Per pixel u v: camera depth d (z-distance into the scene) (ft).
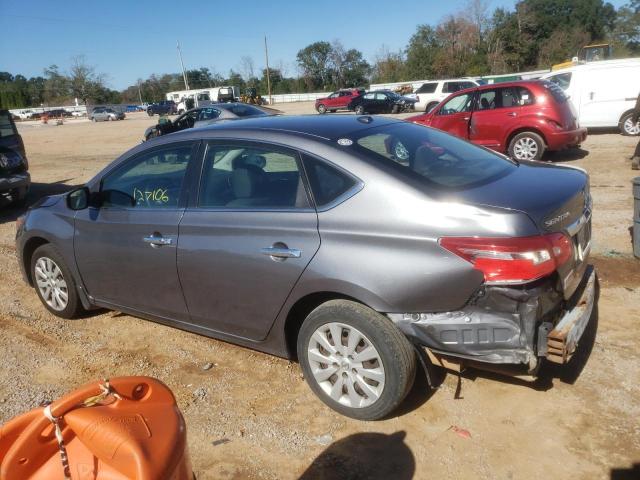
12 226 29.17
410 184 10.11
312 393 11.83
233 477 9.58
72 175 47.60
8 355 14.32
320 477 9.41
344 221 10.31
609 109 46.80
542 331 9.38
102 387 5.25
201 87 360.48
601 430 10.05
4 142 33.17
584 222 11.03
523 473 9.20
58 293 16.03
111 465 4.70
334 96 125.08
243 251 11.37
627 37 229.66
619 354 12.37
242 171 11.91
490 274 9.15
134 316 15.14
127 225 13.51
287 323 11.41
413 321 9.77
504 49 212.02
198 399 11.89
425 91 100.89
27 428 4.86
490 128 37.42
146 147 13.76
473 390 11.44
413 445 10.00
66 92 333.21
